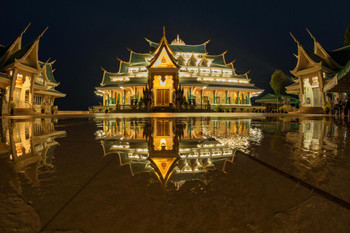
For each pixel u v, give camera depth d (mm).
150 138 3145
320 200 894
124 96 44344
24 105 24703
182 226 698
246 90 47906
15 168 1475
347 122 7523
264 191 1004
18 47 27484
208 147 2318
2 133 4051
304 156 1838
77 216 789
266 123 6809
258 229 672
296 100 42656
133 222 734
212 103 46188
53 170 1419
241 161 1647
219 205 856
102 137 3334
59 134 3824
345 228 674
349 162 1594
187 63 50094
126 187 1082
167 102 33312
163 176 1268
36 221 749
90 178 1239
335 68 24312
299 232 647
